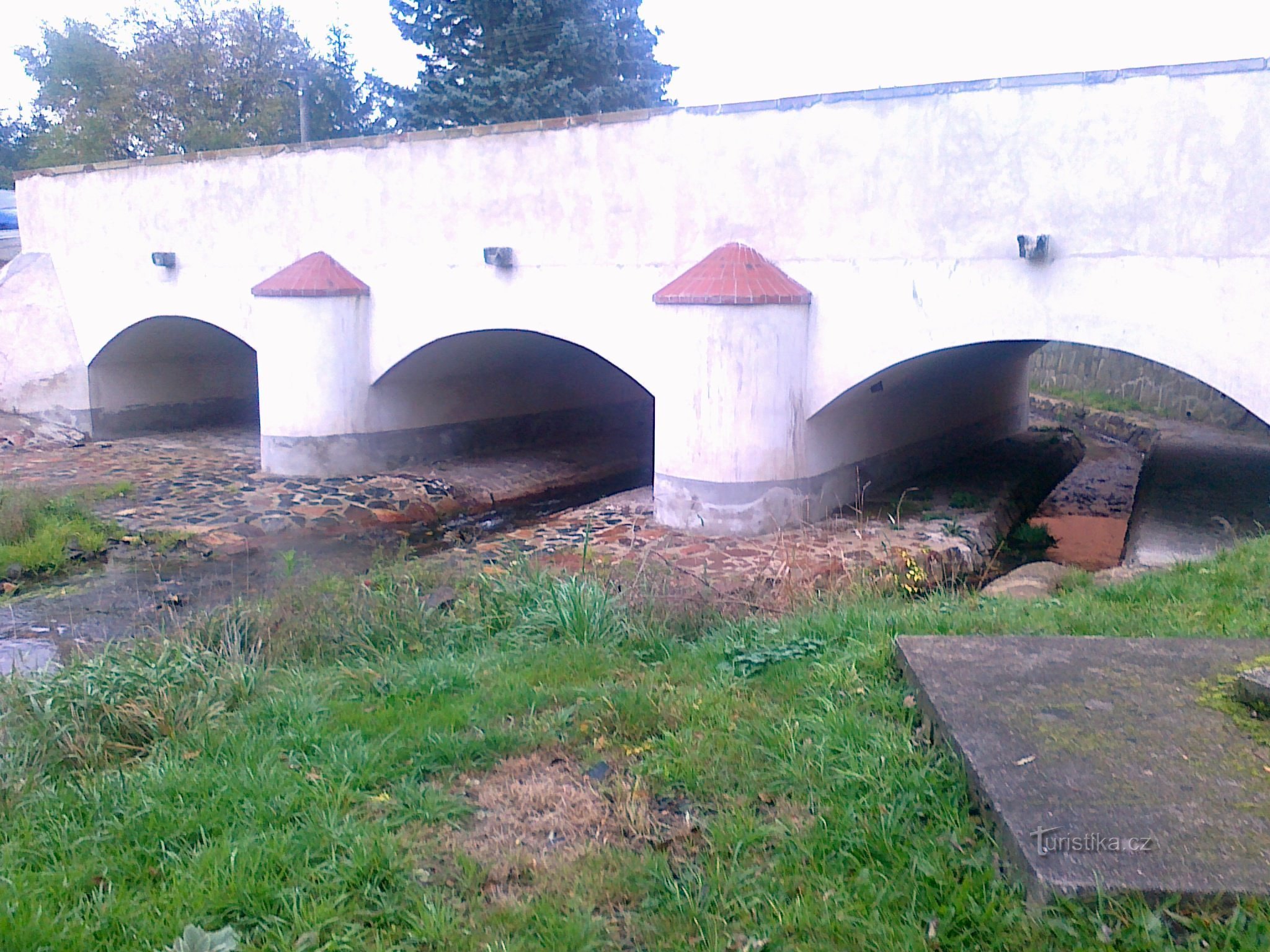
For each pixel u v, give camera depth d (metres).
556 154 13.63
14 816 4.44
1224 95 9.29
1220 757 3.88
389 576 8.85
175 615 9.73
